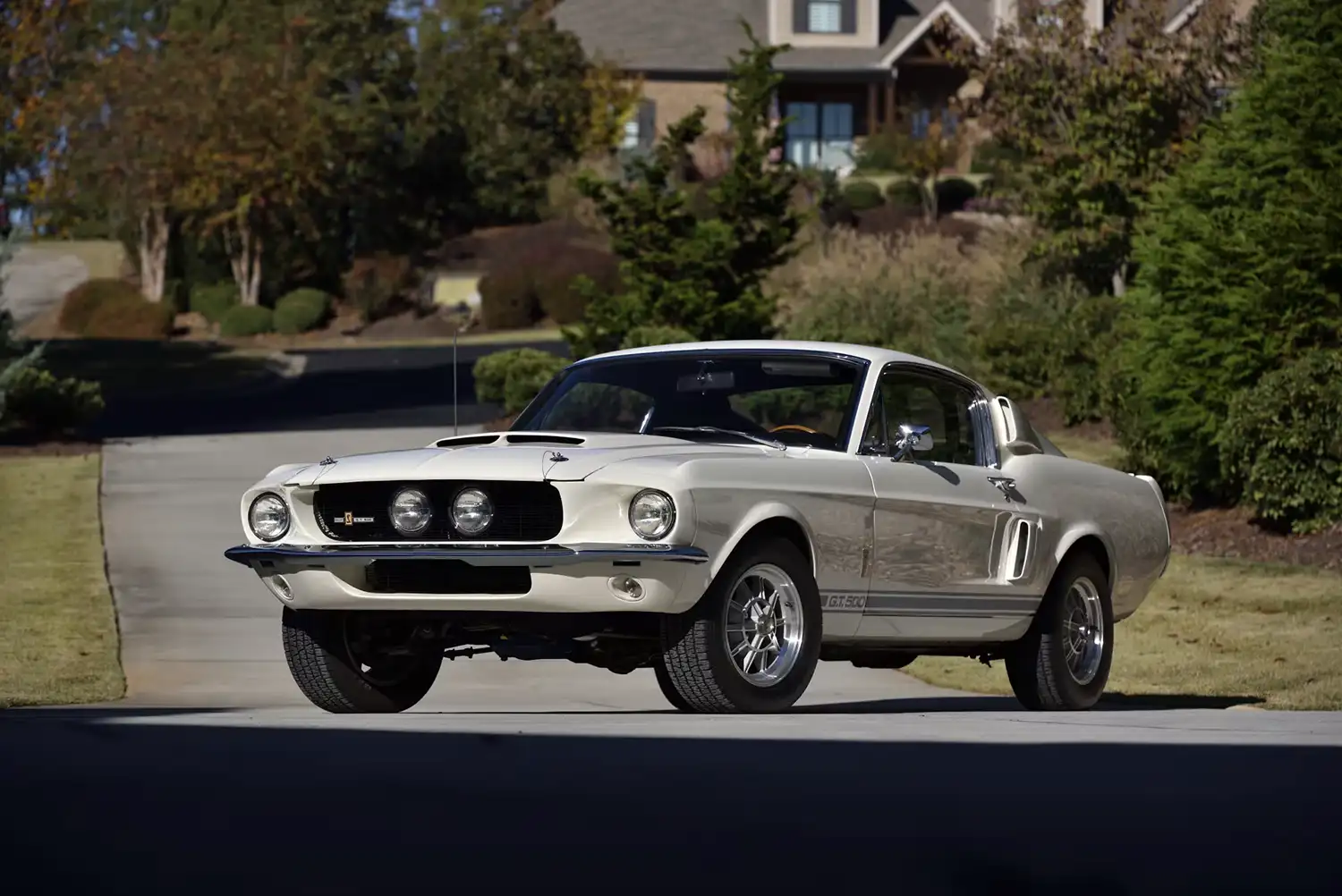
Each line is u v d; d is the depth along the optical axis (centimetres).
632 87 7412
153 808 505
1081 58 4031
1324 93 2361
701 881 400
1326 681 1567
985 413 1140
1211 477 2434
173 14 7300
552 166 7281
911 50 7275
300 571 948
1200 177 2464
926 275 3891
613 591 891
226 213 6569
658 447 955
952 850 442
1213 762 624
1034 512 1120
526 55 7400
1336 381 2231
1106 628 1202
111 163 6569
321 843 448
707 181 6147
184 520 2680
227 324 6412
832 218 6162
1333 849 448
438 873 408
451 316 6312
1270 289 2294
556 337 5916
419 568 928
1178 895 389
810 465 973
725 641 919
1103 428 3266
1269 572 2134
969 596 1073
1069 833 470
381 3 7350
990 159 6619
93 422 4106
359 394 4672
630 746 674
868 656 1108
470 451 942
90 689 1509
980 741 694
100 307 6531
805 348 1077
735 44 7488
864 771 592
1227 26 3959
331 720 853
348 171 6881
